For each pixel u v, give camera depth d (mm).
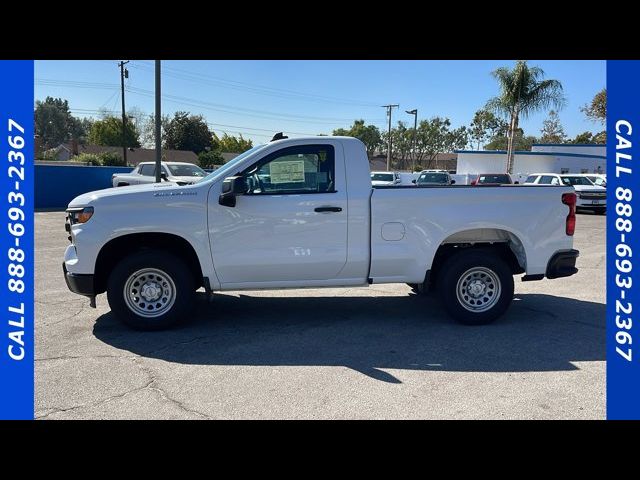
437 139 76125
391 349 4961
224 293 7309
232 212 5375
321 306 6598
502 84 29109
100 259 5359
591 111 40000
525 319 6008
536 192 5684
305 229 5457
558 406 3750
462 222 5578
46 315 6051
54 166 24656
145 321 5406
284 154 5500
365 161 5570
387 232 5551
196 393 3965
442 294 5723
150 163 19453
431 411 3678
